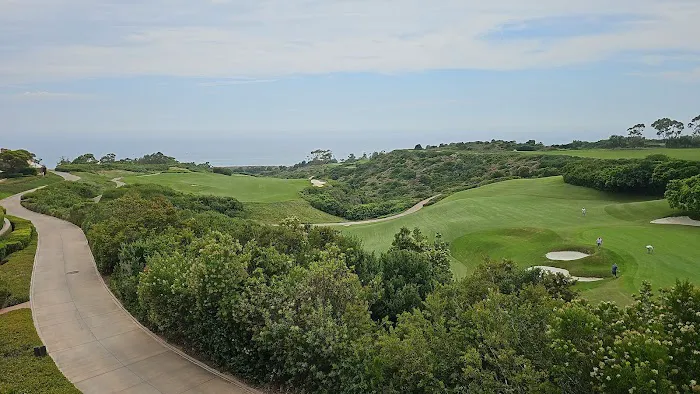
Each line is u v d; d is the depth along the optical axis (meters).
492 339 7.84
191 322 12.85
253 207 52.94
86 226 30.30
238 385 11.11
